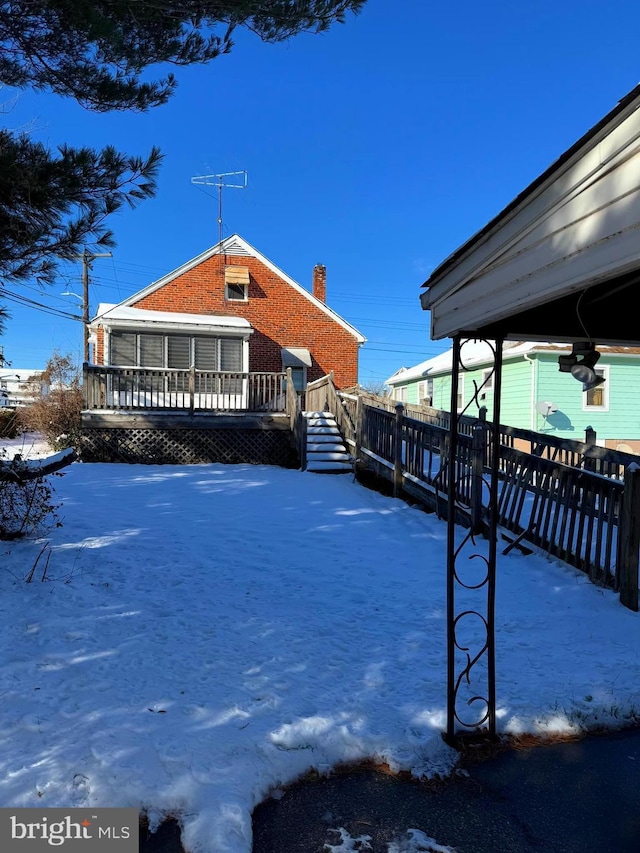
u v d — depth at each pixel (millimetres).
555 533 5598
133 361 15625
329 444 11648
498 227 2428
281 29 4664
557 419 16297
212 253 17922
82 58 4664
